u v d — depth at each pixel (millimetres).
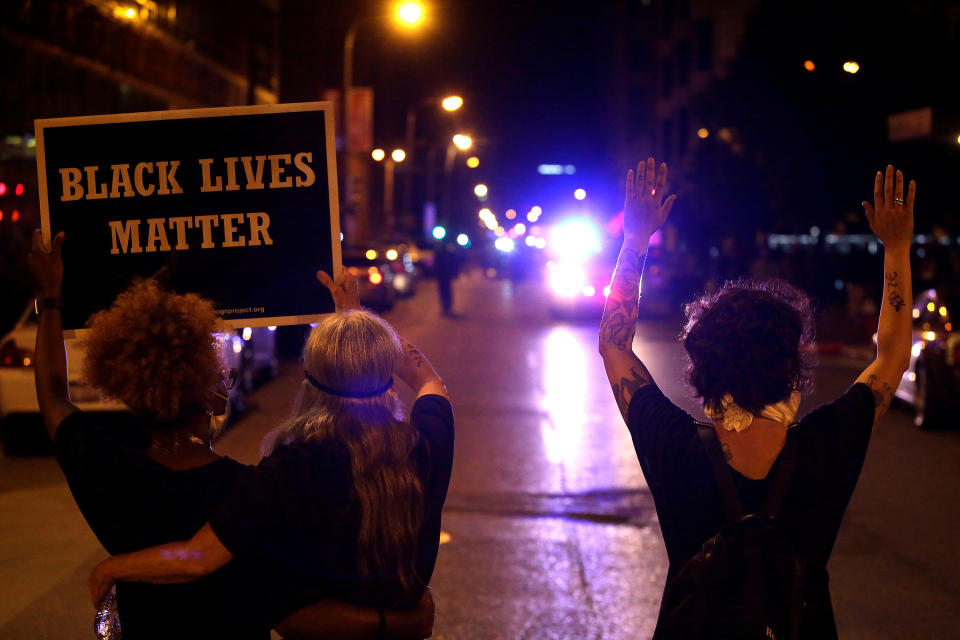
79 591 5973
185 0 35562
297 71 56812
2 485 8695
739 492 2322
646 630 5508
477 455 10188
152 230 3211
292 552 2383
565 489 8812
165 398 2352
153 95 32969
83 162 3197
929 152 23016
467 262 66812
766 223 33156
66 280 3180
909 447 10938
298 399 2561
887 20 24844
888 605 5945
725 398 2400
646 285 38375
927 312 12539
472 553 6922
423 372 2971
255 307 3248
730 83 31000
